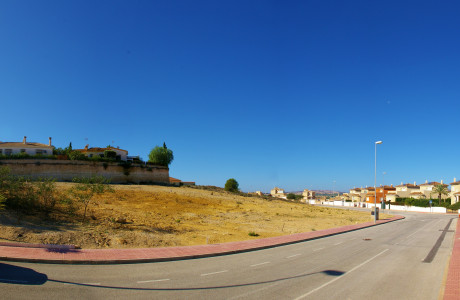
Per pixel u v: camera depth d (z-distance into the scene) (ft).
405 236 87.20
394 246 68.03
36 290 29.45
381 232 97.60
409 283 37.42
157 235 67.00
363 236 85.97
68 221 68.44
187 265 45.03
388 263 49.44
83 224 67.67
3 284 30.50
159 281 35.58
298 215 147.64
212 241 66.85
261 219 117.60
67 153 185.88
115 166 180.04
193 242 64.34
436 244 71.72
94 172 168.14
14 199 70.23
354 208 296.92
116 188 143.64
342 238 80.89
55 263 41.27
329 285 35.83
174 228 79.25
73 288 31.01
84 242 54.39
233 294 31.45
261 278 38.34
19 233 52.70
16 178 78.89
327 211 197.88
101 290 31.01
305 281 37.42
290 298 30.78
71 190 75.00
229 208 143.43
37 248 47.03
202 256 51.65
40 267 38.45
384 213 222.89
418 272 43.42
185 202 138.62
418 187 391.45
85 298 28.19
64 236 55.11
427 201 282.36
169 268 42.63
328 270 43.62
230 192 238.07
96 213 82.33
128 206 107.04
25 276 33.88
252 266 45.39
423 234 92.58
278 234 84.28
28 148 171.32
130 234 63.52
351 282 37.40
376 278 39.63
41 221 64.34
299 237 77.10
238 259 50.72
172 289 32.58
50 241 52.01
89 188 75.10
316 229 99.76
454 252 59.31
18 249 45.27
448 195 312.50
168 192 158.40
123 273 38.55
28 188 74.49
